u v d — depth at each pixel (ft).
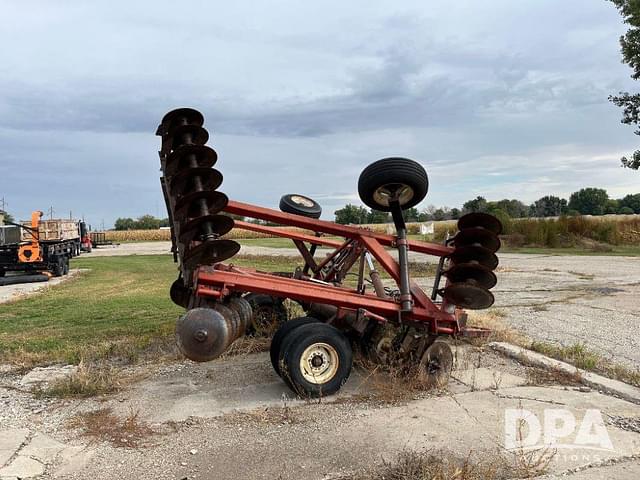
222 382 20.61
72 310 38.75
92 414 17.52
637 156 64.54
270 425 16.37
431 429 15.84
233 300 19.35
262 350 24.85
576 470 13.33
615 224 107.76
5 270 69.15
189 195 16.44
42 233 70.69
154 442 15.33
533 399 18.29
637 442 14.90
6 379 21.74
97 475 13.43
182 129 17.17
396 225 20.01
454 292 19.39
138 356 24.48
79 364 22.22
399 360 19.92
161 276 64.39
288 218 21.16
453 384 19.98
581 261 75.20
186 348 17.17
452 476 12.69
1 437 15.53
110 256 110.01
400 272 19.79
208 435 15.74
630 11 59.88
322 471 13.46
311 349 18.34
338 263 24.14
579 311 35.99
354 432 15.71
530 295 43.68
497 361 23.03
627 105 64.85
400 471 13.20
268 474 13.37
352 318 20.48
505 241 106.11
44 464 13.97
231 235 178.70
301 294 18.78
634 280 52.49
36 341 28.07
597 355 23.81
